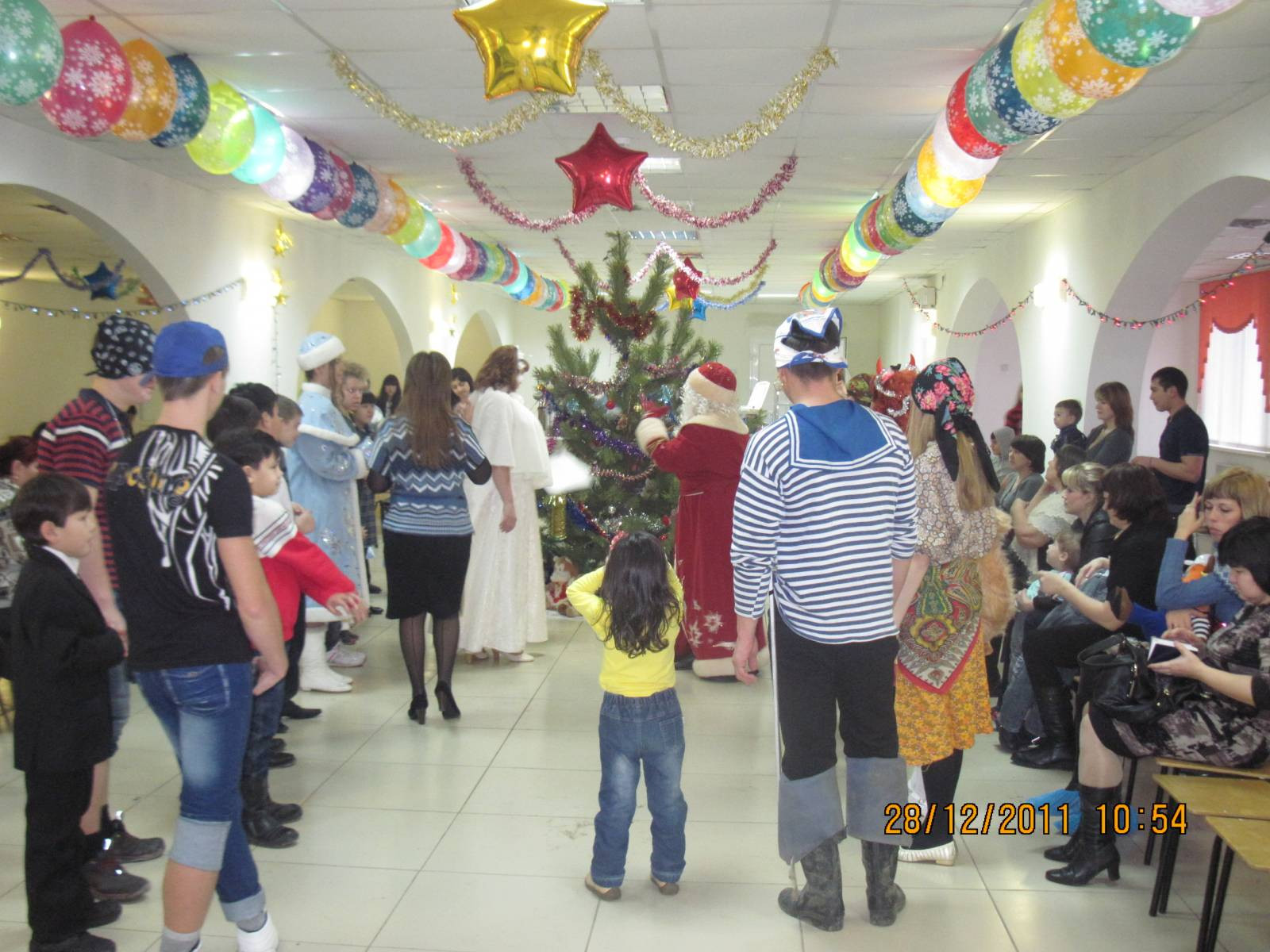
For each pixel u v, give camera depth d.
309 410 4.95
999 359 12.24
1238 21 4.09
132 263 6.91
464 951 2.76
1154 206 6.44
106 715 2.69
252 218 8.41
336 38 4.59
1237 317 11.74
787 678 2.78
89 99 3.88
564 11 3.74
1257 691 2.74
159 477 2.37
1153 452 13.20
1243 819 2.56
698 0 4.07
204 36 4.56
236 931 2.86
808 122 5.94
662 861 3.06
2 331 14.11
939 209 5.71
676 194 8.18
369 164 7.15
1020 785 3.94
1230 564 2.95
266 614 2.44
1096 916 2.97
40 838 2.60
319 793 3.80
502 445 5.10
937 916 2.96
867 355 18.16
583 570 6.72
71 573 2.65
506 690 5.10
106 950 2.68
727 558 5.20
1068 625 4.03
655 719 2.96
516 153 6.75
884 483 2.66
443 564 4.50
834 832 2.83
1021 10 4.14
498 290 16.33
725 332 18.34
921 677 3.17
